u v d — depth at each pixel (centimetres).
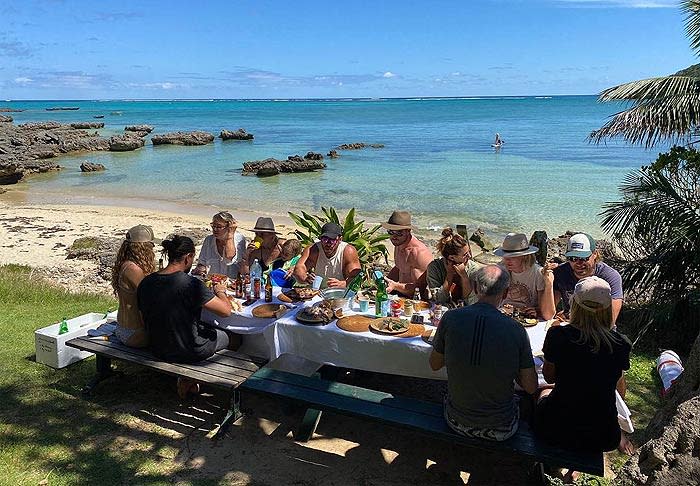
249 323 480
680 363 534
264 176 3052
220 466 392
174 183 2845
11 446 406
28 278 955
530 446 334
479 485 376
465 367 329
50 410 461
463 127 7494
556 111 12675
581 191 2345
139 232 482
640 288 661
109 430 434
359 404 382
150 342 456
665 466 282
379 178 2916
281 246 691
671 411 341
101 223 1788
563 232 1661
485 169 3173
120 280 473
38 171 3306
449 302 485
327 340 439
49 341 539
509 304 470
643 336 647
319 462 400
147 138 6169
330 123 8969
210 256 640
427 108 16362
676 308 635
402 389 515
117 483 369
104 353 467
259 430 440
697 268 610
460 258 475
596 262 475
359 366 435
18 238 1549
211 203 2270
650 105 626
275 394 396
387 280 557
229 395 495
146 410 465
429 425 354
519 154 4003
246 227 1780
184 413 463
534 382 337
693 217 611
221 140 5756
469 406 335
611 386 324
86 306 772
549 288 450
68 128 7162
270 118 10888
